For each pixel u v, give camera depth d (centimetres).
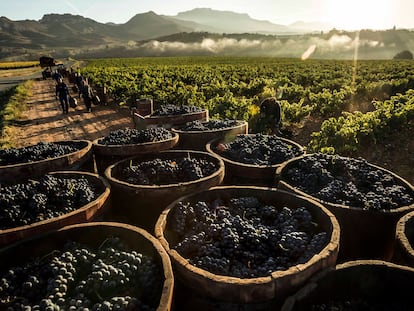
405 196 407
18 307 272
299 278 281
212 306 287
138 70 4088
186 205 394
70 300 271
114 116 1625
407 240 318
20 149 564
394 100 1442
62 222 361
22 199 399
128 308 257
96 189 453
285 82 2391
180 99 1741
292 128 1349
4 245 338
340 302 295
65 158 522
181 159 551
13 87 2797
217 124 710
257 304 279
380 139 1040
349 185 433
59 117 1631
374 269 297
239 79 3027
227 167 527
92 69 4369
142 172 492
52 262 308
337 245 310
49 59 4434
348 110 1633
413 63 5022
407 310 286
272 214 392
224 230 347
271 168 499
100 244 346
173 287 270
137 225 452
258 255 332
